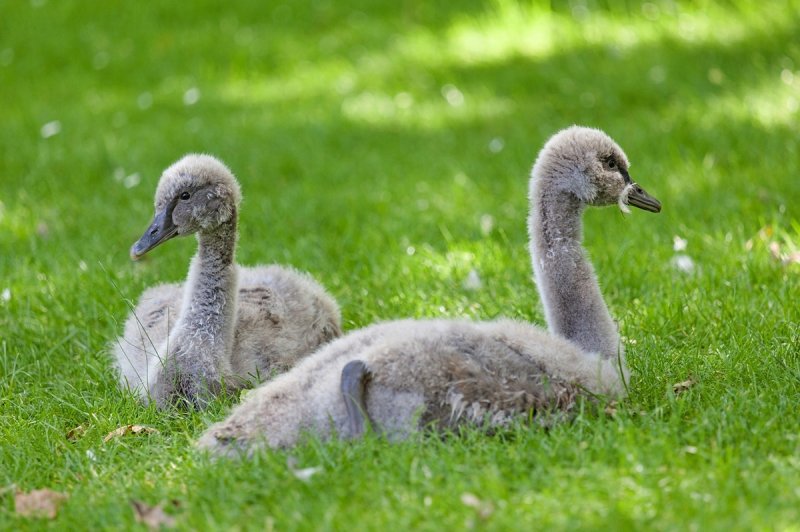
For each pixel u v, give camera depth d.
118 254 15.45
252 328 11.40
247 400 9.31
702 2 24.53
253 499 8.23
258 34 28.62
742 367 10.23
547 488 7.99
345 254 14.97
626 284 13.20
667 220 15.09
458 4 28.47
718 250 13.70
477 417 8.79
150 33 29.33
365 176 19.16
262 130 21.95
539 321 12.11
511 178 18.03
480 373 8.88
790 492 7.76
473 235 15.55
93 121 23.05
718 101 19.70
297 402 8.91
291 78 25.55
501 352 9.07
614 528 7.38
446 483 8.16
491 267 13.91
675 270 13.18
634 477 8.04
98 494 8.66
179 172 10.90
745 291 12.39
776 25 22.66
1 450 9.57
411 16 28.20
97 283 13.84
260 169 19.64
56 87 25.95
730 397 9.43
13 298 13.55
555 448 8.52
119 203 17.98
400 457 8.38
